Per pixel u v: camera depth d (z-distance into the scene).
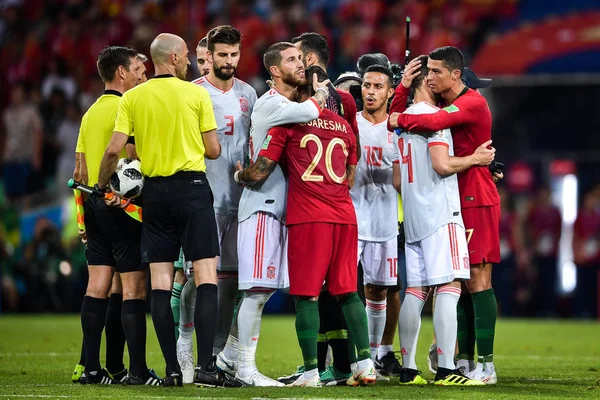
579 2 66.00
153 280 23.92
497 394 22.20
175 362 23.70
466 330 26.62
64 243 59.81
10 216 60.66
